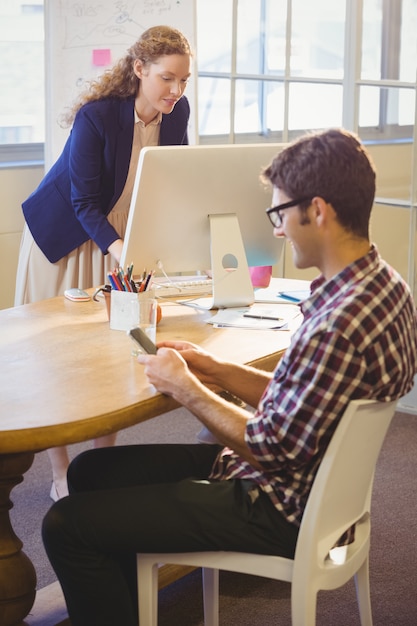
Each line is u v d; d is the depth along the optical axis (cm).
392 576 250
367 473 176
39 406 170
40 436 159
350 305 152
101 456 197
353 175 156
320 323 153
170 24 376
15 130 416
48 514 172
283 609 236
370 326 152
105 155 273
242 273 246
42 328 227
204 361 190
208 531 169
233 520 168
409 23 381
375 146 389
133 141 279
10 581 193
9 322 233
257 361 201
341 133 160
